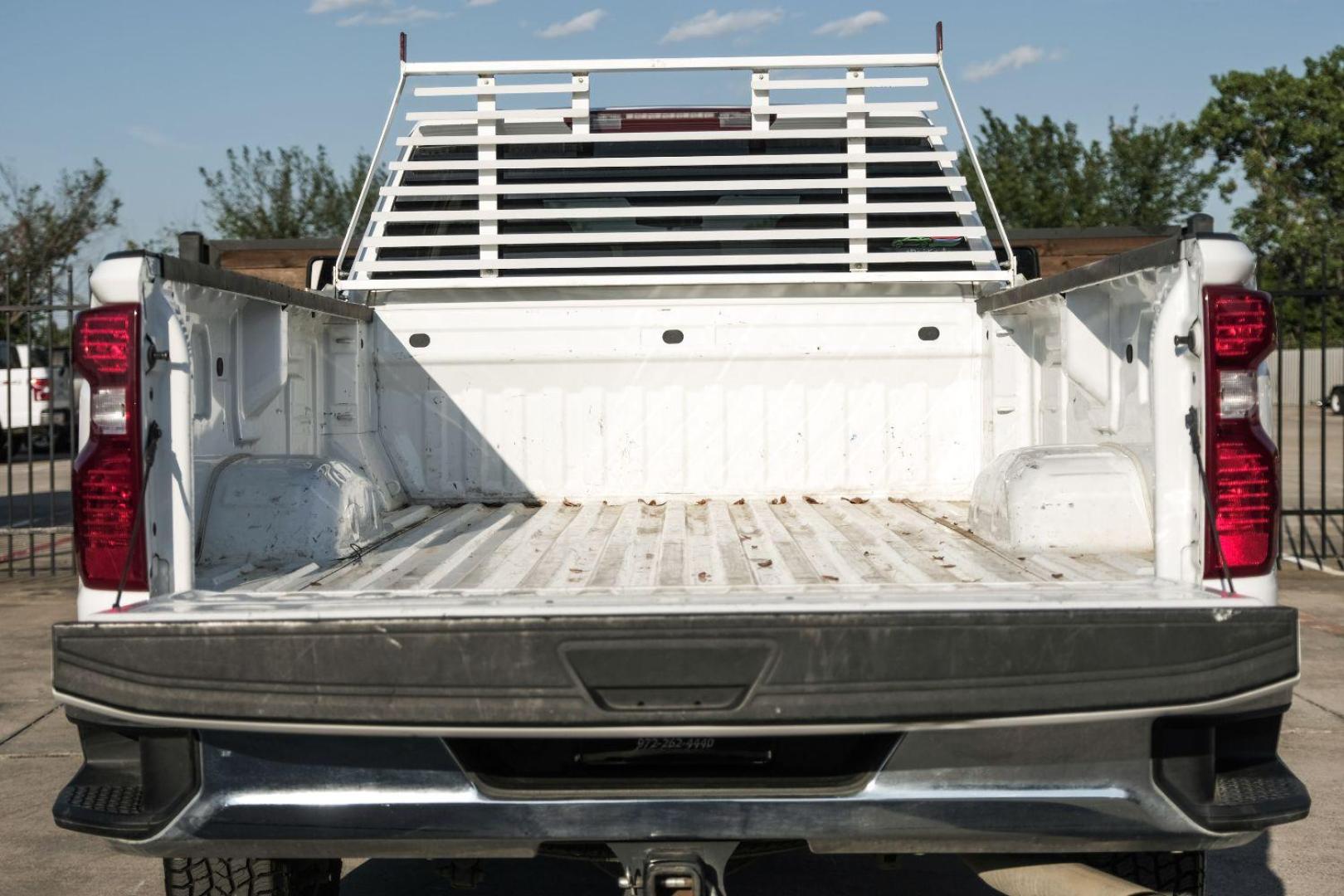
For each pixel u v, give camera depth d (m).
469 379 4.48
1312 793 5.00
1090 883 2.68
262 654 2.37
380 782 2.50
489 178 4.79
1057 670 2.36
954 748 2.47
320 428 4.13
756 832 2.48
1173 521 2.77
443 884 4.21
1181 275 2.72
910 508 4.27
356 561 3.23
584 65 4.79
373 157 4.79
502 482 4.48
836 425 4.48
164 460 2.75
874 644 2.35
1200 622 2.38
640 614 2.37
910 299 4.46
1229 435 2.65
